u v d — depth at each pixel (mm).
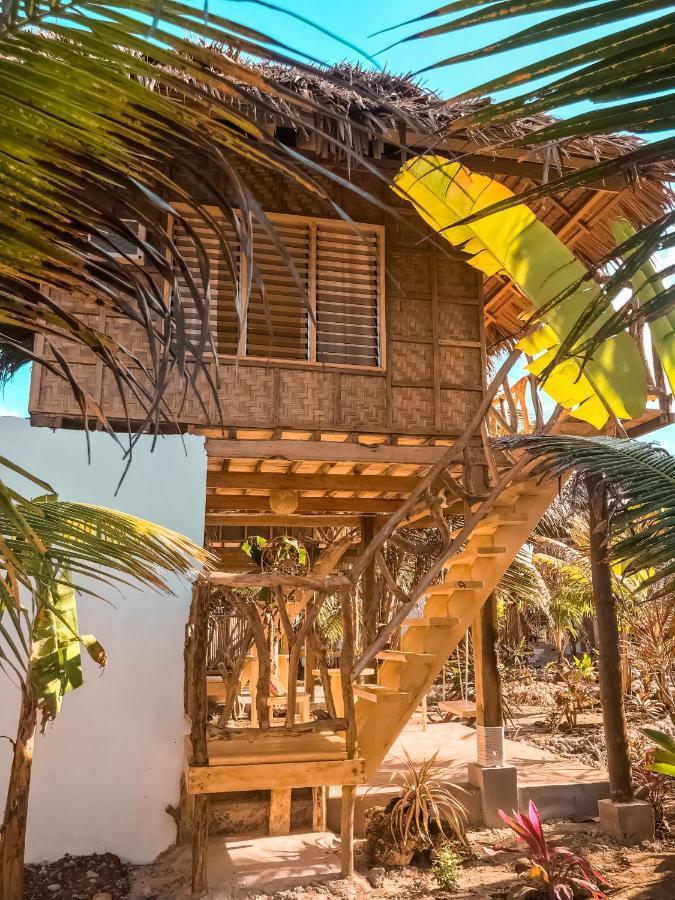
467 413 6812
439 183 4699
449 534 6402
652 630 6902
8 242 1090
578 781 6816
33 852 5332
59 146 1014
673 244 1130
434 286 6910
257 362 6336
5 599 1648
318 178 6363
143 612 5832
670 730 9750
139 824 5512
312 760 4957
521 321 8547
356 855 5551
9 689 5414
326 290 6664
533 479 6309
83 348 6074
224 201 1026
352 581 5332
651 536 2980
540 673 17359
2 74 952
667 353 3879
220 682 9266
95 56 929
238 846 5590
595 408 5023
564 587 13734
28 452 5871
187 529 6023
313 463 7008
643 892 4922
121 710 5645
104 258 1109
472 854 5594
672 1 877
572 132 1025
